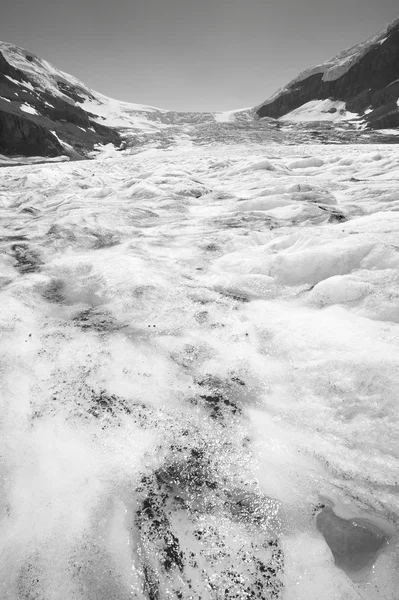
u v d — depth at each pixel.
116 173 18.05
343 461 2.28
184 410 2.83
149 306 4.30
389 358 2.75
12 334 3.80
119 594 1.74
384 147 25.05
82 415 2.78
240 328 3.80
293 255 4.72
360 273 4.12
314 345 3.23
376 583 1.69
